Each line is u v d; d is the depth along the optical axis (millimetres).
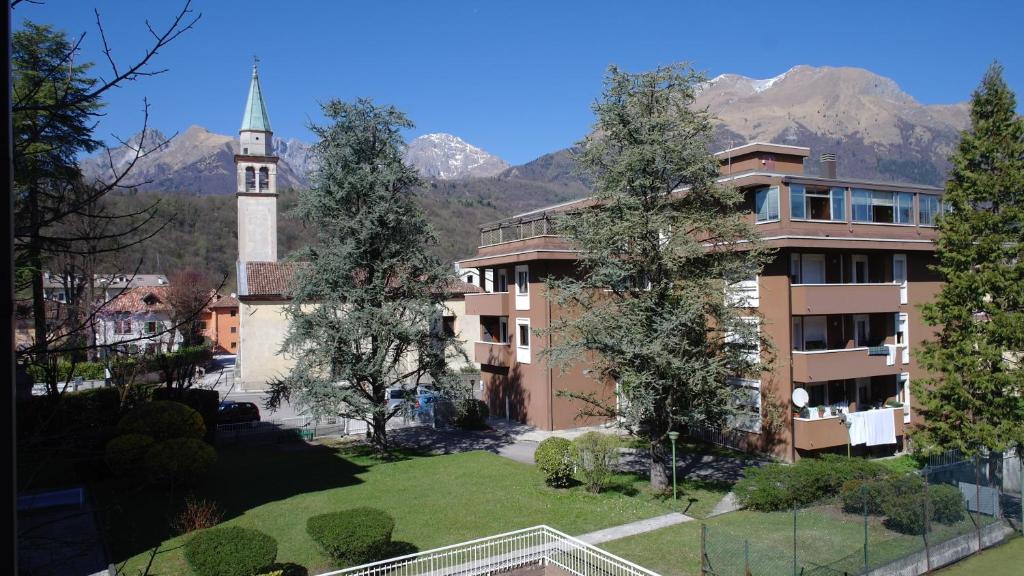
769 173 24141
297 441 27641
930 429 21016
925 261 27219
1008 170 19375
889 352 25281
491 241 33312
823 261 24594
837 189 24734
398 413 26328
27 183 5504
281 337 42219
